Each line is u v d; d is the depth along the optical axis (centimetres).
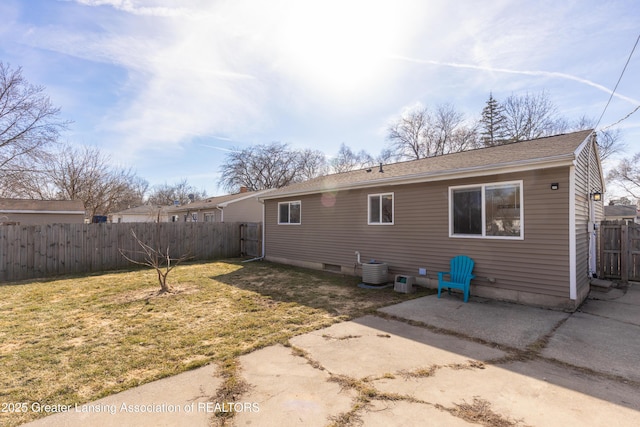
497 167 609
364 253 898
